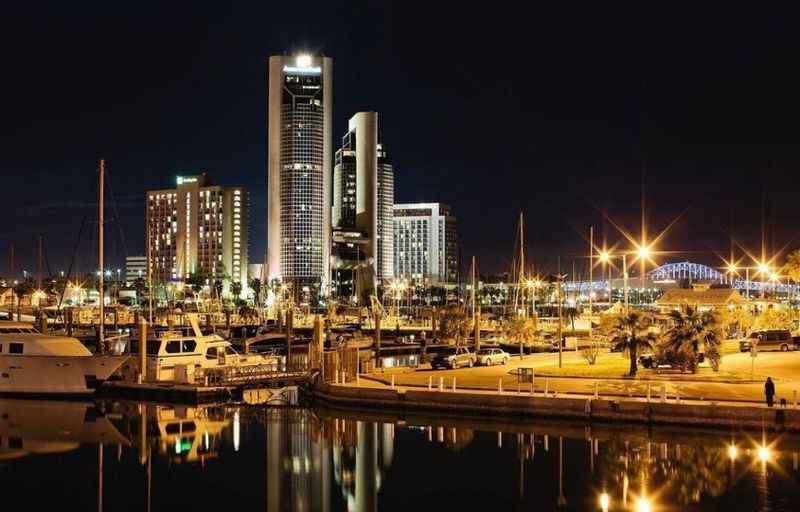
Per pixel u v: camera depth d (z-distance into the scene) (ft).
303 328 545.85
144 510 124.26
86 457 157.99
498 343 396.16
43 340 224.12
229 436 174.91
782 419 155.74
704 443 154.81
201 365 251.80
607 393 180.65
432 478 137.69
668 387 185.78
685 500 120.37
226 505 126.82
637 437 160.76
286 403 218.18
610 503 120.78
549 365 246.88
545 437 163.22
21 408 211.61
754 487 125.70
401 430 174.81
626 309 300.20
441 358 255.91
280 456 156.04
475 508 121.80
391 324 619.26
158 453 160.86
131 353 244.42
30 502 129.18
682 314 221.66
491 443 160.04
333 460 152.46
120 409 209.46
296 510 123.34
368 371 245.24
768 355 264.31
